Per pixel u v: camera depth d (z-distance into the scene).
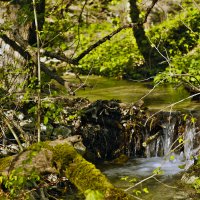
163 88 12.59
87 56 17.11
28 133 7.46
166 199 6.65
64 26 8.34
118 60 16.16
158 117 9.12
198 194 6.71
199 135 8.50
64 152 4.89
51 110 6.62
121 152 8.93
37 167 5.04
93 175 4.44
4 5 8.34
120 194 4.17
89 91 12.50
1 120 7.33
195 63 11.12
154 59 16.45
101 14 20.47
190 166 7.79
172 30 17.98
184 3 18.20
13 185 4.91
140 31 17.33
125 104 9.42
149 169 8.18
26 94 6.86
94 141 8.70
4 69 8.34
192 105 10.10
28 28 8.70
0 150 6.87
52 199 6.05
